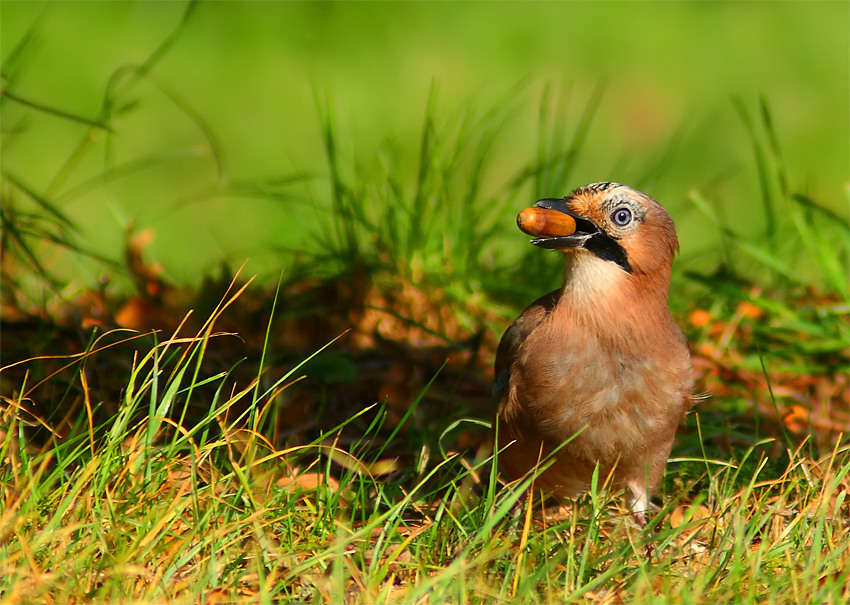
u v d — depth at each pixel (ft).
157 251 47.52
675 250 25.94
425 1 65.36
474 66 60.64
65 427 27.53
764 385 33.81
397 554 21.03
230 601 19.98
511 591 20.94
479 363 34.09
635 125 57.11
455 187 42.80
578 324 25.18
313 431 29.89
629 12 66.64
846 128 57.77
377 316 35.42
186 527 22.02
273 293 36.09
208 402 29.58
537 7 66.39
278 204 49.39
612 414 25.31
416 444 29.60
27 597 19.21
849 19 67.05
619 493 25.85
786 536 23.00
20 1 61.11
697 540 24.31
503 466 27.37
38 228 34.12
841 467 24.97
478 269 38.45
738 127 57.77
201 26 61.57
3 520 19.98
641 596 20.22
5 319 33.88
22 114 53.57
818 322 35.63
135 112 55.57
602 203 25.18
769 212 39.34
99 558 20.71
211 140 35.01
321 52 60.90
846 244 36.50
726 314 37.35
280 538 22.58
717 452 29.53
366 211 39.75
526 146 55.26
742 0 68.69
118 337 31.22
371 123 55.16
